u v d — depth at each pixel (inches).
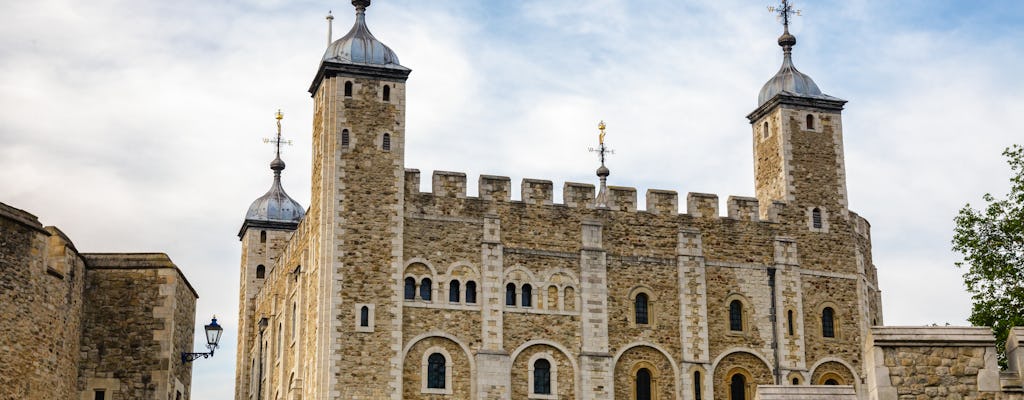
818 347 2283.5
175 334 1505.9
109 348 1459.2
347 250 2105.1
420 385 2087.8
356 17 2282.2
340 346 2062.0
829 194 2375.7
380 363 2069.4
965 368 1000.2
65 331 1395.2
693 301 2241.6
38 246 1325.0
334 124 2155.5
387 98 2188.7
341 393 2043.6
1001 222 1978.3
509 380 2121.1
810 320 2295.8
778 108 2399.1
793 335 2272.4
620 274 2229.3
